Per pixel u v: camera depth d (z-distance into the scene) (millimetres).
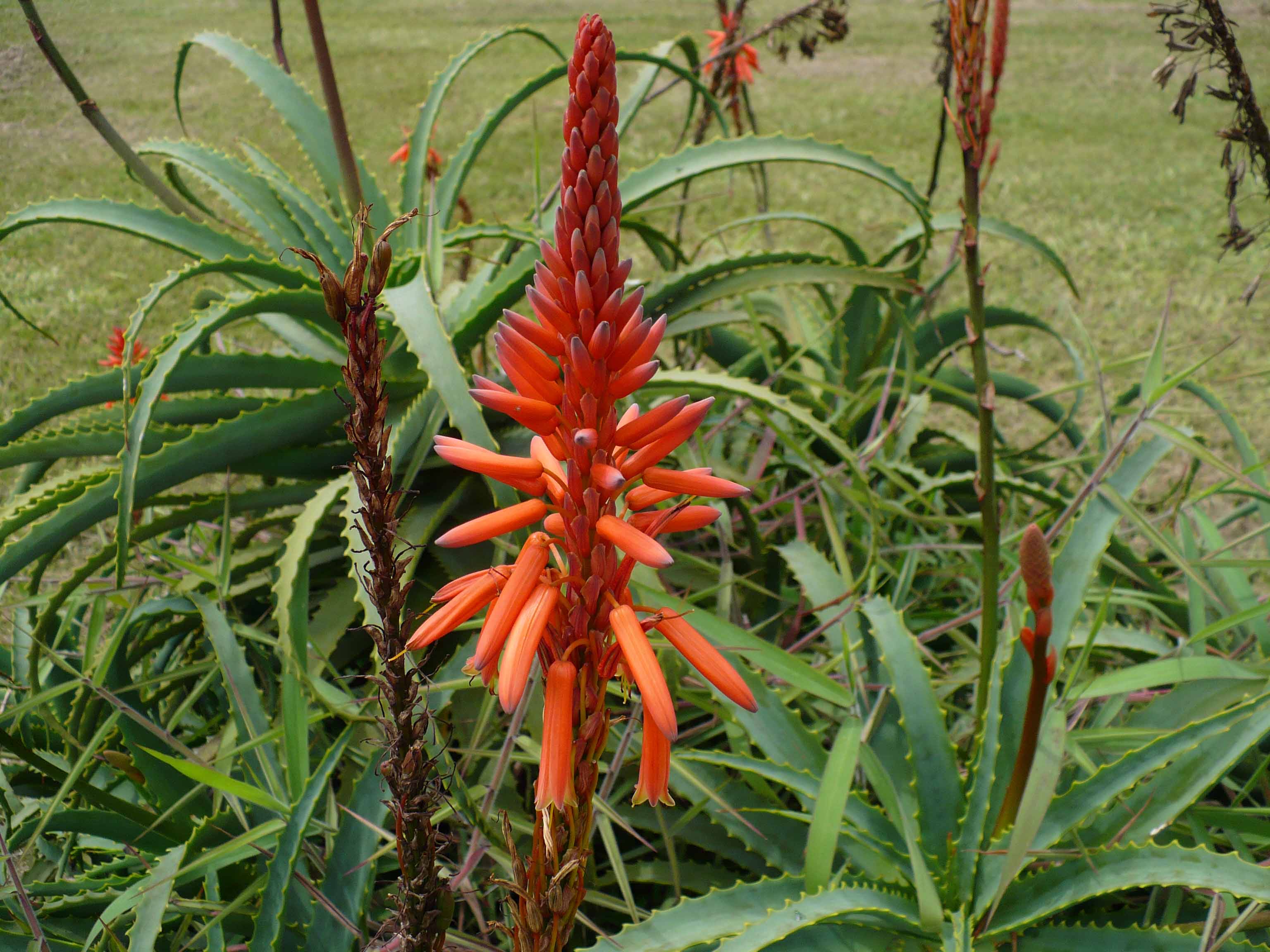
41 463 2811
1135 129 11695
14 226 2547
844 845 1864
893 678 1948
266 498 2613
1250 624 2428
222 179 3008
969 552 3035
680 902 1664
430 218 2533
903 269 3121
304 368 2525
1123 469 2336
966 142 1544
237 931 1944
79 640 2916
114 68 8312
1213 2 1853
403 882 1261
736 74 3873
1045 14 20125
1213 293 6961
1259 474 3133
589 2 18750
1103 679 1924
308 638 2230
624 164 9773
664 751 1054
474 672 1104
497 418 2680
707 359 4758
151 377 2090
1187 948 1596
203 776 1642
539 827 1103
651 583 2127
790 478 3381
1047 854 1672
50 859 2260
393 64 13969
